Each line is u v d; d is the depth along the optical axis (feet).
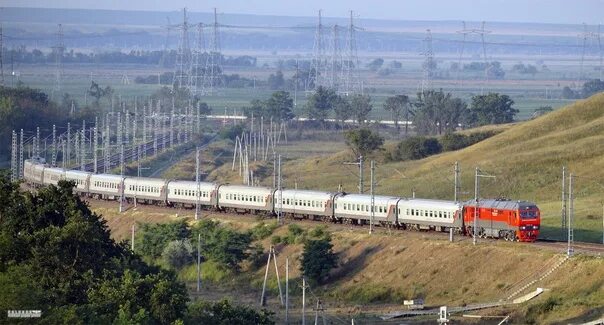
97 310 643.04
